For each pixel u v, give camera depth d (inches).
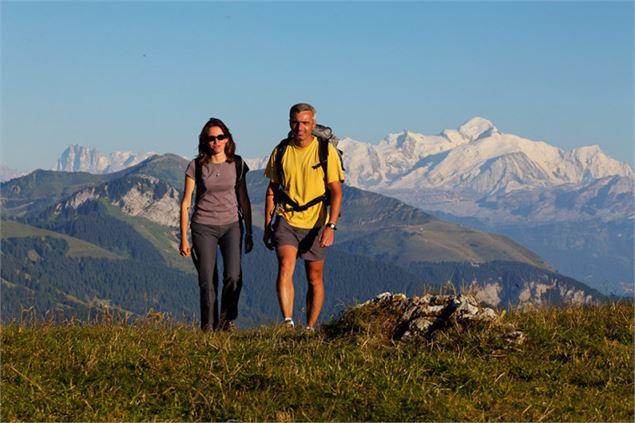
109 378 353.1
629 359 391.5
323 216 512.1
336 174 506.9
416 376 350.9
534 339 410.3
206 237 524.7
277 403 324.8
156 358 371.9
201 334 453.1
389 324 427.2
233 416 314.0
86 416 310.7
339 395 330.0
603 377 371.2
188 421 312.2
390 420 312.0
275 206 519.8
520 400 336.2
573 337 417.4
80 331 456.1
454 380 353.7
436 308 426.3
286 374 347.6
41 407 319.6
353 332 422.3
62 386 339.9
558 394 347.9
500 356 388.5
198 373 354.3
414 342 406.9
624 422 319.6
